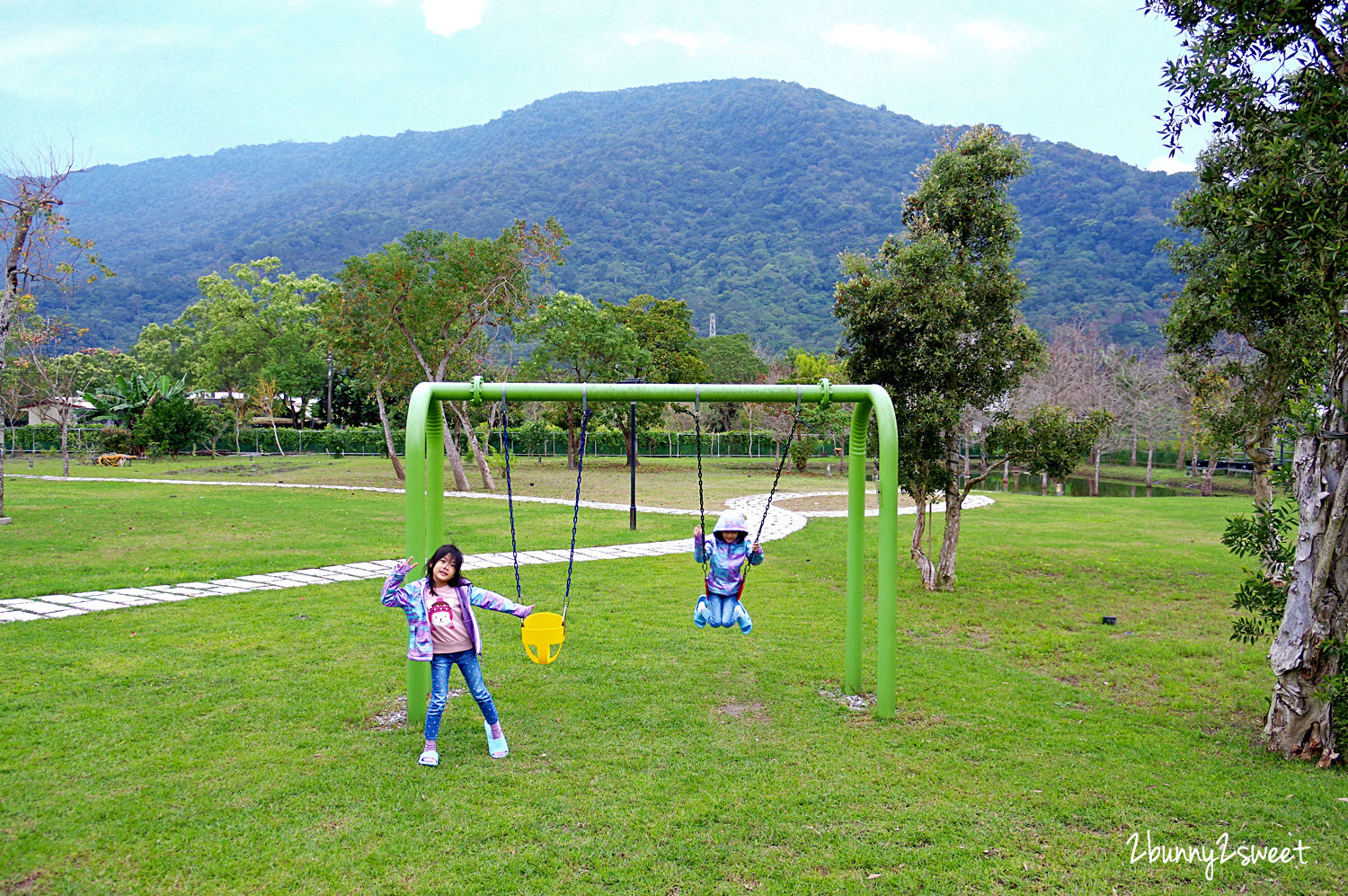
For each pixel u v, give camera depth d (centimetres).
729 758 550
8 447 4912
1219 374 1277
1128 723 643
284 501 2256
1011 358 1073
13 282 1609
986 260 1068
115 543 1438
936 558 1444
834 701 675
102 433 4356
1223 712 676
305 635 839
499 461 3600
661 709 645
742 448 5362
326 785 495
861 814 469
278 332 6344
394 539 1546
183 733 571
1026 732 613
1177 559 1423
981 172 1052
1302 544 567
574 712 636
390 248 2603
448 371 2912
